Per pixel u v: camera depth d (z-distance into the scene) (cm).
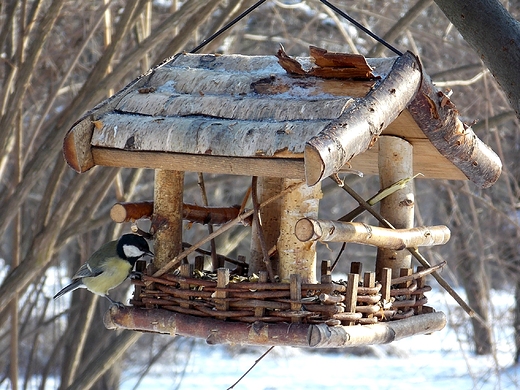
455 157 421
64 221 729
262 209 428
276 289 360
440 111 393
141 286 396
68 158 379
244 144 341
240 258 459
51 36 897
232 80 399
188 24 680
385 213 420
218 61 428
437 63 997
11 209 682
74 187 705
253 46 1134
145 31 793
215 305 368
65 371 931
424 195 1311
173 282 383
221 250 809
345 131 321
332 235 346
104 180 752
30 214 1102
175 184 406
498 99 962
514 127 1036
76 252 1198
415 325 398
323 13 949
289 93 379
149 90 407
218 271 367
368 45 1002
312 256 383
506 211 1035
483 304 967
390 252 412
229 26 441
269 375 1473
